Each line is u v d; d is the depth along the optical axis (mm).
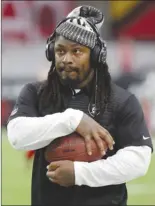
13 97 33750
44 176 8062
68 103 7988
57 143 7598
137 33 46375
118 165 7613
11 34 42438
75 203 8008
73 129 7492
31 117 7789
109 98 7930
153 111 32281
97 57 7754
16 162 24359
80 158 7520
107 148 7629
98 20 8086
